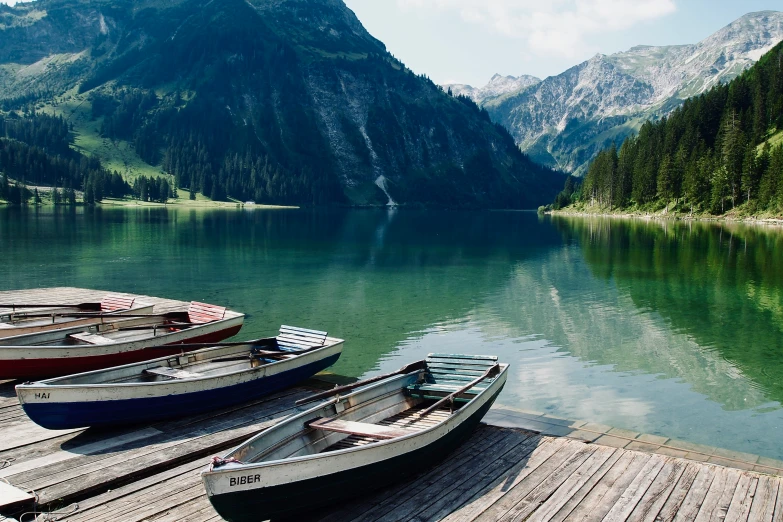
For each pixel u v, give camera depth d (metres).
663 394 21.48
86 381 15.09
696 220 151.88
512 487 12.09
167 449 13.59
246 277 50.25
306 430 12.27
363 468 11.14
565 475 12.69
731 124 168.75
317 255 69.50
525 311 36.78
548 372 24.23
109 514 10.60
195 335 21.86
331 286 46.00
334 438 12.95
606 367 24.95
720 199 151.88
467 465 13.23
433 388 15.59
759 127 171.12
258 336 29.52
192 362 17.89
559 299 41.22
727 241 89.00
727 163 153.00
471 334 30.62
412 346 28.02
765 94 185.50
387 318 34.34
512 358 26.28
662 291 44.78
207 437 14.41
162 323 23.80
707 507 11.28
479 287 46.41
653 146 197.38
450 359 19.19
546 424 16.94
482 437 14.98
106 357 19.34
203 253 69.19
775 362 25.81
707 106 191.75
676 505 11.34
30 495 10.79
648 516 10.92
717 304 39.62
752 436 17.61
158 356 20.52
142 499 11.23
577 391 21.78
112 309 27.31
